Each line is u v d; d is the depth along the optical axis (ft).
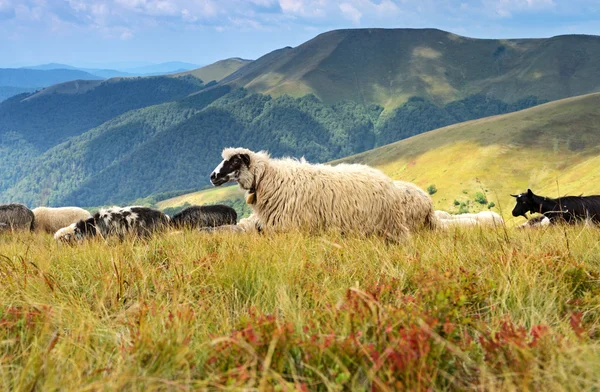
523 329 9.90
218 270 15.70
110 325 11.55
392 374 8.19
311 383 8.41
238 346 9.16
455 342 9.63
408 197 31.19
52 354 9.53
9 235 49.21
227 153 30.04
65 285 15.30
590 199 41.70
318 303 12.54
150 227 38.83
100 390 7.95
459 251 17.84
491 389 7.86
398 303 11.48
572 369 8.68
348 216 28.68
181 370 9.13
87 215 75.46
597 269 15.61
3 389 8.51
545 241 20.33
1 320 11.46
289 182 29.30
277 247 20.04
